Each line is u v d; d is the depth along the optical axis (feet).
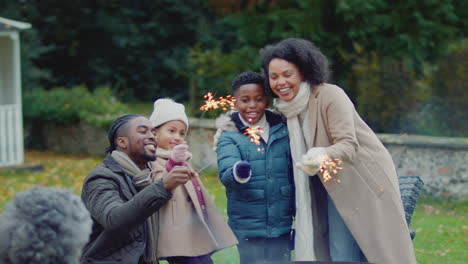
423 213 26.23
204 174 33.32
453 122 32.83
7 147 39.52
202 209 11.81
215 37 71.41
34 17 67.26
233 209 13.26
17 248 7.04
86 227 7.47
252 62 36.68
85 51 70.23
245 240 13.28
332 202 13.15
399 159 28.60
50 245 7.11
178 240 11.14
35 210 7.17
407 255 12.64
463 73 32.94
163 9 71.26
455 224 24.20
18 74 39.99
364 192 12.70
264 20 36.01
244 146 13.08
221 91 37.50
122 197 10.51
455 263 19.29
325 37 34.73
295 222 13.16
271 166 13.08
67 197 7.45
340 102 12.64
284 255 13.50
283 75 12.76
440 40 34.73
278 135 13.21
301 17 34.83
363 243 12.62
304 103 12.85
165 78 73.41
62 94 47.70
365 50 34.91
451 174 27.78
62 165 39.96
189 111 39.29
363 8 33.50
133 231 10.47
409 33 34.50
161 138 12.13
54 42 69.05
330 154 11.96
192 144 34.09
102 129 43.78
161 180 9.86
